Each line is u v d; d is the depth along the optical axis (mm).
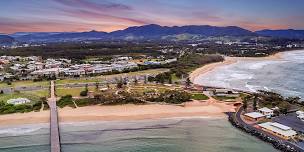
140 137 121875
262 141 115938
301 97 184125
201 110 155625
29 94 189500
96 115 148000
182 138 120438
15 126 134000
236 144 113750
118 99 168250
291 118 138500
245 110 152375
